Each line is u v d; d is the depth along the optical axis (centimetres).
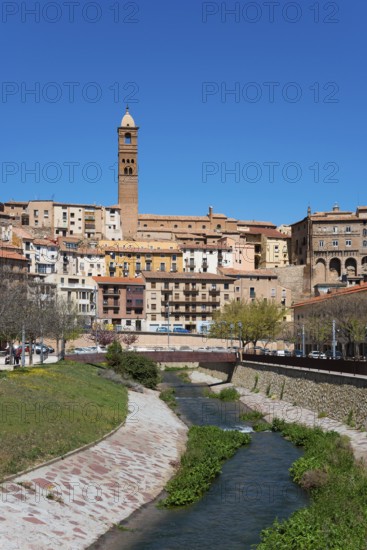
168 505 3256
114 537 2742
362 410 5262
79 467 3428
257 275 19412
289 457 4553
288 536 2516
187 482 3597
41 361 8900
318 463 3925
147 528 2898
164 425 5634
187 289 18338
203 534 2817
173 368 14438
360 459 3988
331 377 6169
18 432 3622
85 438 4003
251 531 2867
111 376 8231
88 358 9825
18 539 2358
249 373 9538
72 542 2533
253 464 4328
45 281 16825
